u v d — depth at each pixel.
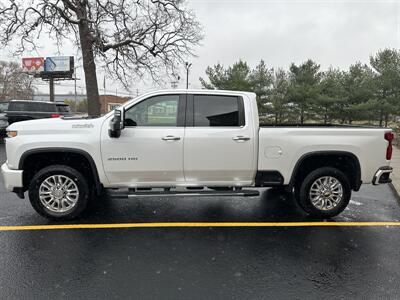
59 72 46.84
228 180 5.40
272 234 4.87
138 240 4.59
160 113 5.24
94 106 21.47
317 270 3.82
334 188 5.51
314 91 31.39
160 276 3.64
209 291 3.37
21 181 5.11
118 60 22.48
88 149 5.11
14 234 4.75
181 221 5.38
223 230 5.01
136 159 5.16
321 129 5.37
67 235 4.73
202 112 5.28
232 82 32.44
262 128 5.34
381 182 5.49
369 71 31.72
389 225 5.30
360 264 3.98
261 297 3.28
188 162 5.22
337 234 4.89
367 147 5.39
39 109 16.55
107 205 6.18
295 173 5.38
